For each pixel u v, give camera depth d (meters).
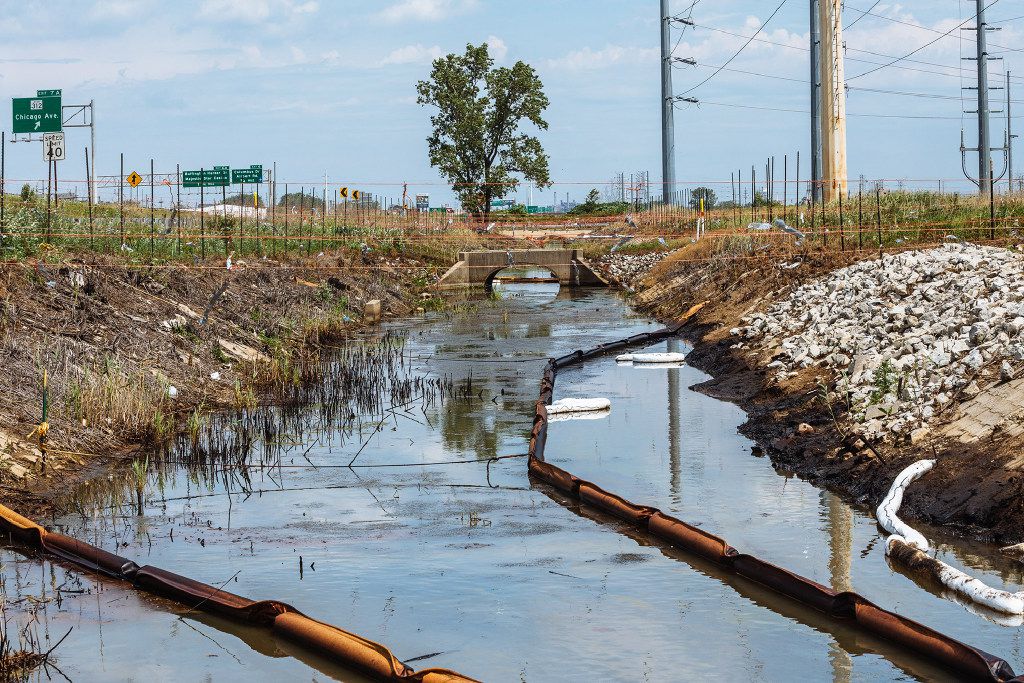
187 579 13.52
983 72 64.62
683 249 59.19
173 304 30.38
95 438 20.02
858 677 11.18
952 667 11.12
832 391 22.08
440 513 17.12
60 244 33.94
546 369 30.23
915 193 49.62
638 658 11.72
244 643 12.26
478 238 75.00
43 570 14.49
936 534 15.11
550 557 15.05
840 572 14.17
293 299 40.44
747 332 32.06
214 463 19.80
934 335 21.42
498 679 11.21
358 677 11.38
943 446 17.03
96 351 23.58
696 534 15.05
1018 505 14.60
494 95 95.56
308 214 71.81
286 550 15.30
